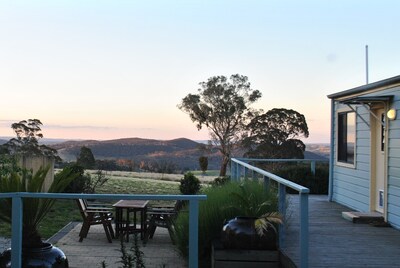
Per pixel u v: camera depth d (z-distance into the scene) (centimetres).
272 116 2769
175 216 794
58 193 451
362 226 741
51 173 1324
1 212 468
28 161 1217
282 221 556
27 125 2438
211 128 3544
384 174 782
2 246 700
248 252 552
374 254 554
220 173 3272
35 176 475
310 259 528
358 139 925
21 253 452
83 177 1368
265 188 649
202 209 633
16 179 470
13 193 444
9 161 1076
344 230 705
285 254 523
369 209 855
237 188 669
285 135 2752
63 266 475
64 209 1155
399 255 549
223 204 636
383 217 768
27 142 2431
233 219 577
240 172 1010
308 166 1331
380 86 794
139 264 430
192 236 444
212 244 584
